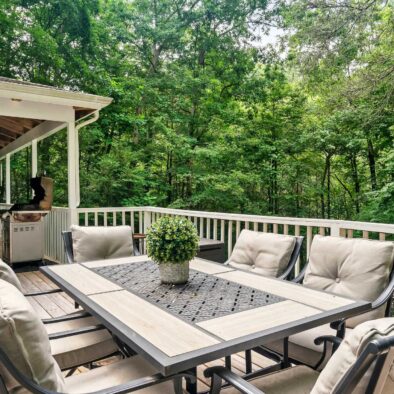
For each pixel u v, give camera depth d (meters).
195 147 11.56
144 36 12.73
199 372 2.56
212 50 13.13
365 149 10.66
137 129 11.71
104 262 2.87
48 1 10.98
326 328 2.19
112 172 10.64
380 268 2.32
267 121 11.81
